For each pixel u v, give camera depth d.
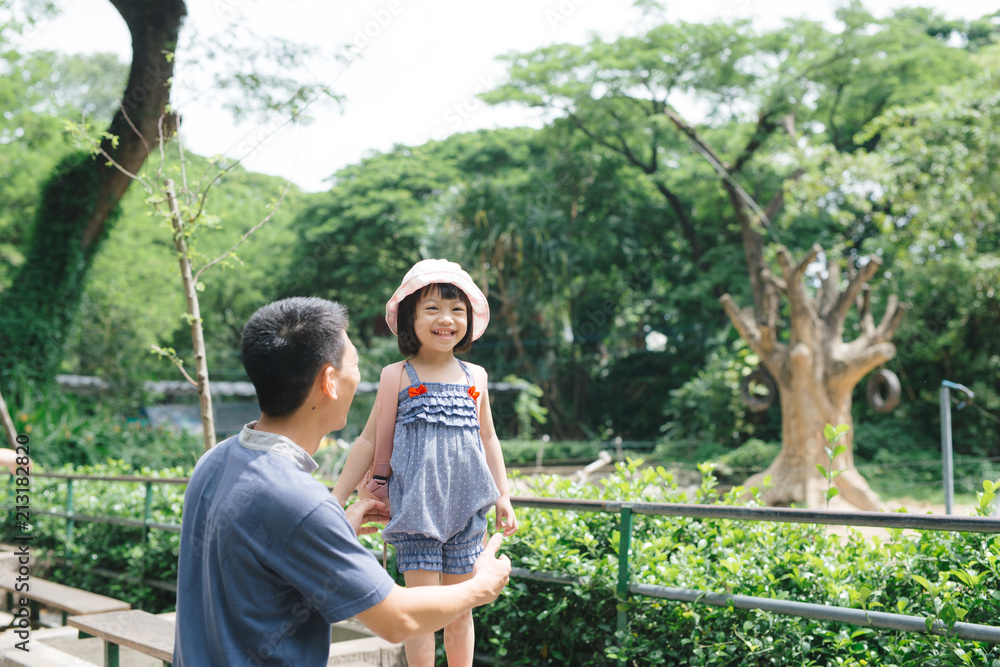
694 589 2.67
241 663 1.29
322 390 1.44
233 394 25.69
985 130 13.01
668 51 17.81
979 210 13.51
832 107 19.03
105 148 8.54
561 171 21.80
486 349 22.02
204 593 1.36
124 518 5.59
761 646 2.51
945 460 5.14
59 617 5.20
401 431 2.05
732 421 17.39
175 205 4.31
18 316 13.20
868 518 2.17
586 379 23.95
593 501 2.86
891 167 14.22
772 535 3.03
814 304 10.01
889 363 16.28
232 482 1.36
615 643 2.85
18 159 17.39
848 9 16.77
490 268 19.75
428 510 1.95
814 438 9.29
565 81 19.00
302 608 1.35
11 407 12.31
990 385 15.60
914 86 18.20
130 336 17.53
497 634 3.15
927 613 2.37
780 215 18.83
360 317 26.81
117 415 16.31
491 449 2.23
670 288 24.56
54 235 13.52
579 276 22.55
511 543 3.32
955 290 15.05
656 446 18.77
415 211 24.52
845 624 2.55
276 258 27.47
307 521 1.30
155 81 8.07
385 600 1.31
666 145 20.16
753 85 17.66
